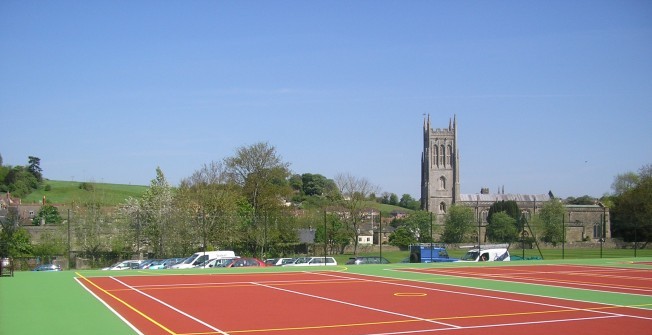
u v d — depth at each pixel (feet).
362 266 160.86
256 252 229.86
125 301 79.61
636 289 98.48
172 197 241.76
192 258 174.29
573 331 57.06
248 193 271.69
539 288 99.71
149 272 136.15
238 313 68.54
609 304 77.82
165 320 62.90
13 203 421.18
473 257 194.18
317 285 105.40
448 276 126.21
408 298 84.53
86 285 102.32
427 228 409.90
